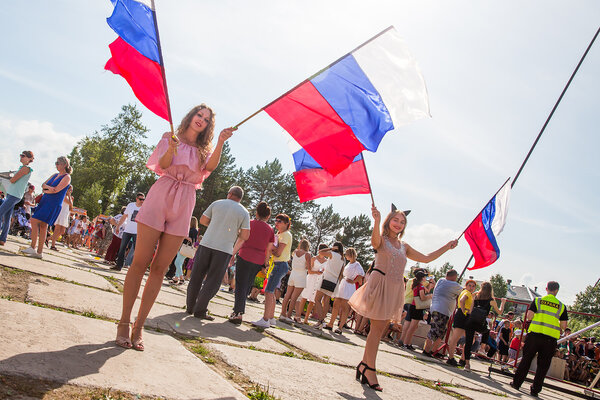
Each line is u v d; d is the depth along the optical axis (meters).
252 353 4.00
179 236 3.07
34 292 3.96
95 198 54.81
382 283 4.12
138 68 3.42
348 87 4.36
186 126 3.18
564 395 8.44
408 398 3.98
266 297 6.41
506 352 12.28
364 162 4.56
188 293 5.58
